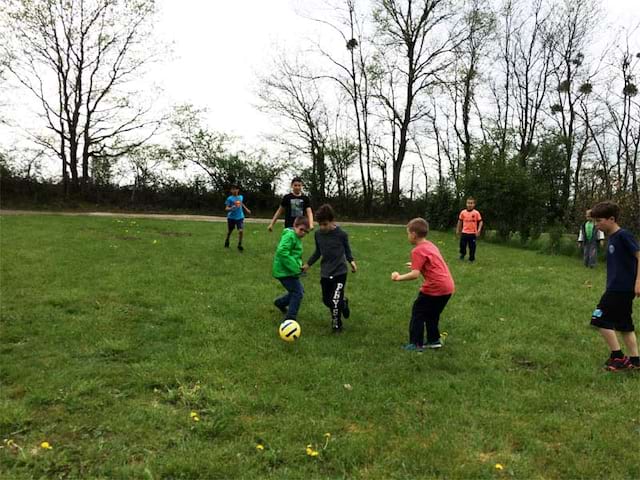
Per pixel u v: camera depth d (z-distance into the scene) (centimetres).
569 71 3180
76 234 1322
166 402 406
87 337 543
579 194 1759
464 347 563
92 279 811
